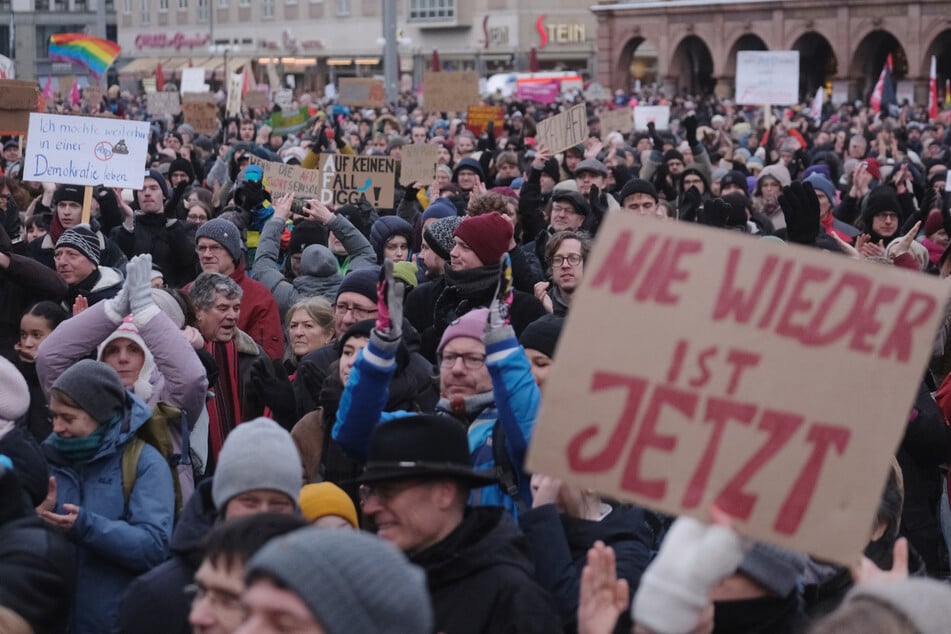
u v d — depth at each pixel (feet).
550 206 40.65
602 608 13.01
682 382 11.68
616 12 242.17
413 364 21.65
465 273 25.09
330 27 308.19
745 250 11.73
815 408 11.62
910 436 23.58
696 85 246.68
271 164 45.60
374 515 15.03
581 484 11.72
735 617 13.57
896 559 13.33
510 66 294.05
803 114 138.00
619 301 11.76
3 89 48.52
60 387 18.65
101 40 127.85
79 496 18.76
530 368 17.29
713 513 11.55
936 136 107.14
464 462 14.97
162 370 21.49
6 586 15.12
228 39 321.73
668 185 53.01
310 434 20.72
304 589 9.86
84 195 39.45
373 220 45.55
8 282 28.48
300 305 27.84
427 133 95.76
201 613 12.92
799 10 219.41
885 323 11.66
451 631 14.40
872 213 40.93
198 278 25.71
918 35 207.72
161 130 109.60
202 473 22.33
